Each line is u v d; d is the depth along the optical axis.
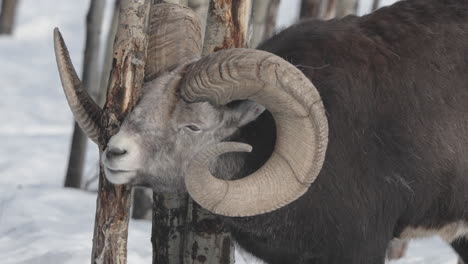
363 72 21.77
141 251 30.23
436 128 22.31
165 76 20.67
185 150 20.67
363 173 21.78
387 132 21.92
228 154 21.64
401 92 22.02
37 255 28.88
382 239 22.47
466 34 22.75
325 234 21.80
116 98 20.55
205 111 20.62
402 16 22.78
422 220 23.27
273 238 22.25
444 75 22.39
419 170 22.33
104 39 100.44
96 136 21.02
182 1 25.53
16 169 53.72
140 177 20.58
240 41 23.44
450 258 31.77
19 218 34.50
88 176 48.56
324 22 22.83
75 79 20.66
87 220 34.97
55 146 62.47
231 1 23.22
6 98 85.50
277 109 20.06
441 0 23.14
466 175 22.94
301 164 20.09
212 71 19.55
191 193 19.73
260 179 20.44
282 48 21.98
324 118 19.66
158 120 20.36
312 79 21.42
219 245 24.33
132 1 20.47
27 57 108.06
